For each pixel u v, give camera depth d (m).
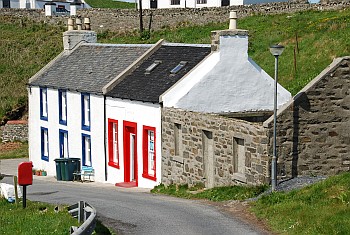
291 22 50.62
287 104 20.09
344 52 38.75
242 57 25.67
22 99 49.56
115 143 28.92
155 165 25.84
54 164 34.12
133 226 16.44
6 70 55.00
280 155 20.02
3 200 20.38
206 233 15.36
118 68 30.89
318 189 17.38
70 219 16.55
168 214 17.88
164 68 27.97
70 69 34.75
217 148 21.88
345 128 20.84
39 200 21.58
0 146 44.91
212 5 61.00
